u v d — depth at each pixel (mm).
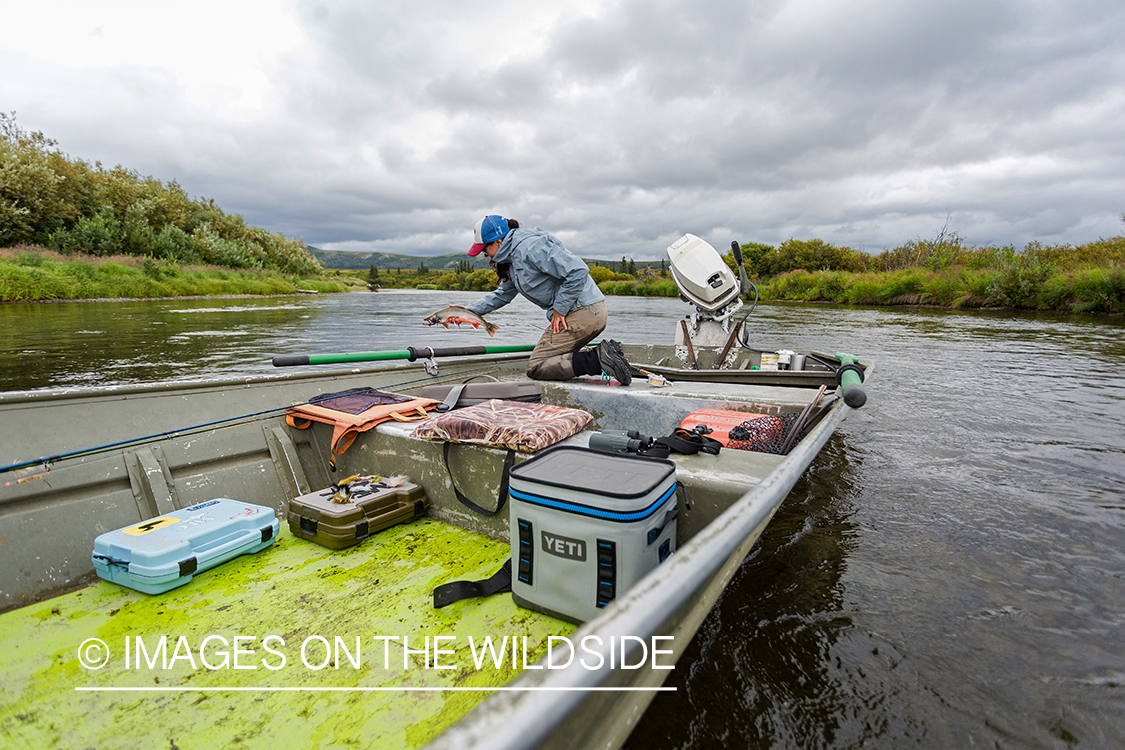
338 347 7668
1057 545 2203
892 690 1436
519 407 2162
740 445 1974
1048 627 1688
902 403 4711
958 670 1509
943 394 5062
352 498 1946
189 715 1149
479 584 1574
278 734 1104
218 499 1953
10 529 1562
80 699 1185
